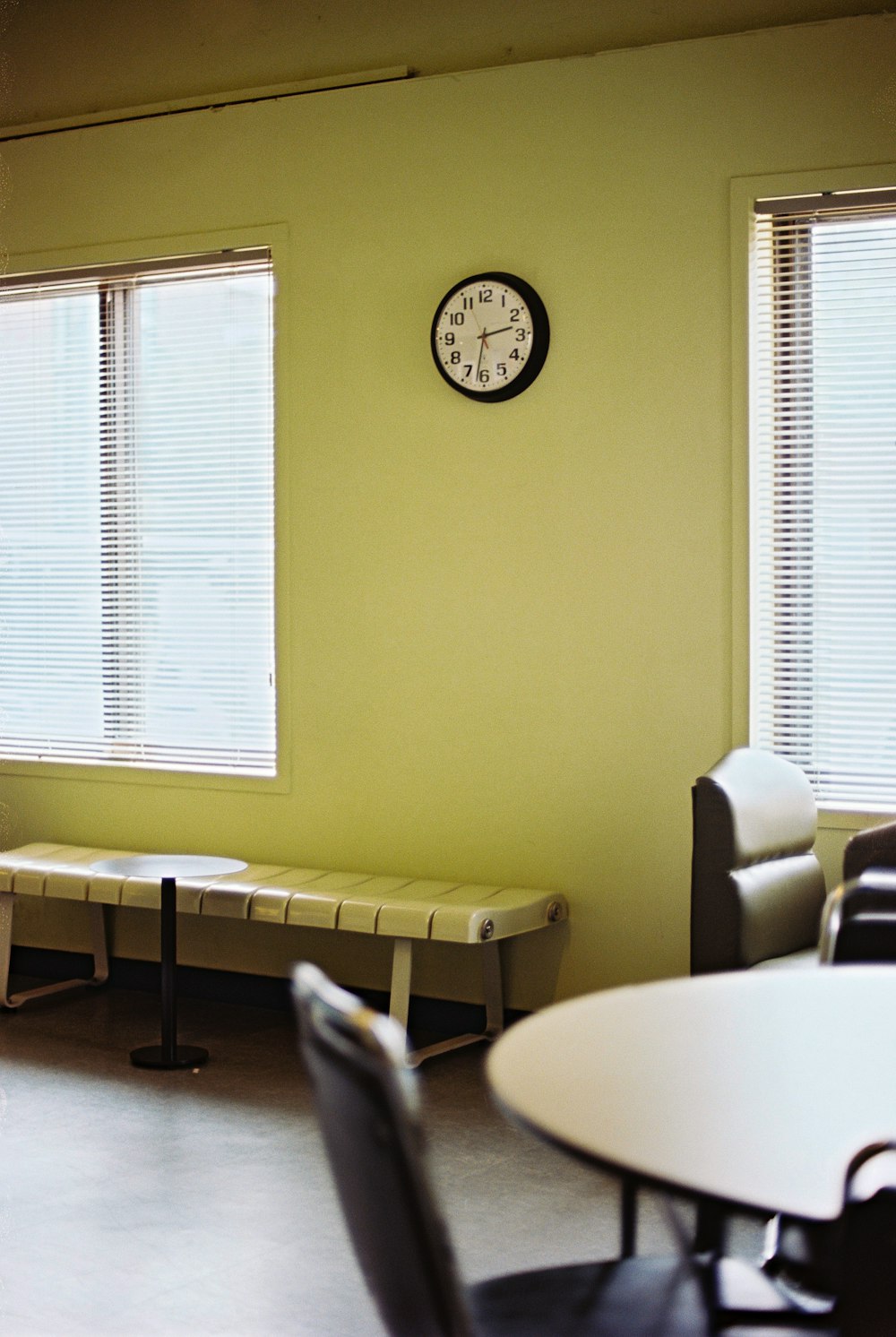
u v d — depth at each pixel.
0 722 5.21
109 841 5.00
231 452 4.77
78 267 4.98
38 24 5.03
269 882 4.30
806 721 3.96
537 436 4.21
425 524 4.39
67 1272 2.67
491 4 4.26
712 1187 1.12
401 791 4.46
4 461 5.21
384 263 4.42
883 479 3.87
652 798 4.09
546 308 4.18
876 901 2.41
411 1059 4.04
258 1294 2.58
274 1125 3.53
